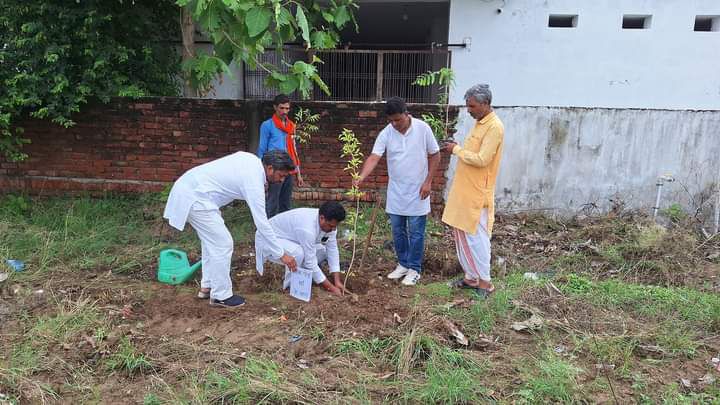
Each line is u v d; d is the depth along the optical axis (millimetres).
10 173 6727
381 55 8453
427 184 4391
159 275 4578
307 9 5508
